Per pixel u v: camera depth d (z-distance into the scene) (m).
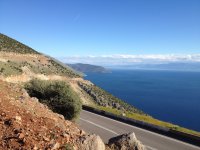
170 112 147.25
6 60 76.75
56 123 10.34
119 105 95.62
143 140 17.69
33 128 8.84
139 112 96.94
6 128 8.22
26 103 12.66
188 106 172.62
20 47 104.19
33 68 86.25
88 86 104.19
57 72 99.12
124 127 22.33
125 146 11.25
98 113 30.27
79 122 22.50
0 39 101.12
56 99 17.89
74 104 18.12
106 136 18.33
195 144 17.42
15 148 7.11
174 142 17.66
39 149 7.34
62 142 8.35
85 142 8.87
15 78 43.94
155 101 190.50
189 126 110.50
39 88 18.72
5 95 12.74
